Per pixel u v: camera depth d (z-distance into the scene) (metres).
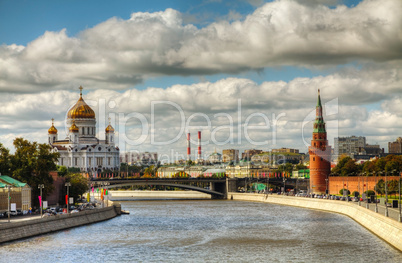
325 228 174.62
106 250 136.75
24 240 147.50
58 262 121.81
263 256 129.12
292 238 155.88
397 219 147.25
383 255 125.44
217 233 169.12
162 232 171.12
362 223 179.38
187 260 125.06
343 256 126.12
